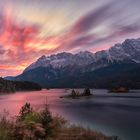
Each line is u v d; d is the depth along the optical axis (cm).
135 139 1855
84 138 1051
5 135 820
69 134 1062
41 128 955
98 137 1150
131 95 12681
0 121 1020
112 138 1319
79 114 4128
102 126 2597
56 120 1228
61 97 12194
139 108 5447
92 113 4322
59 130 1094
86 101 8794
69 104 7319
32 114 1127
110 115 3959
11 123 962
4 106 6341
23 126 912
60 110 5047
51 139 940
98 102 7969
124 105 6438
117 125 2698
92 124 2742
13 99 10975
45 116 1102
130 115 3941
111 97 11100
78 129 1213
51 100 9919
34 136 897
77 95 12438
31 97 12888
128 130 2314
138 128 2442
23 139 837
